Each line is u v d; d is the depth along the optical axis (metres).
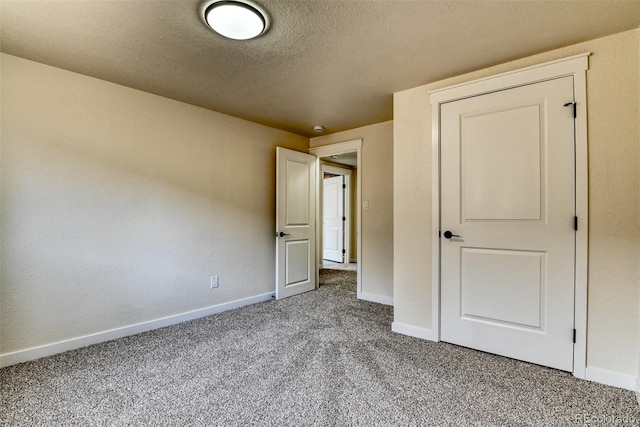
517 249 2.24
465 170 2.46
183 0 1.59
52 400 1.76
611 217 1.93
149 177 2.86
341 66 2.32
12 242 2.19
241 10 1.65
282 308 3.53
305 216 4.31
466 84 2.44
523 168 2.22
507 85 2.27
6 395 1.80
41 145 2.30
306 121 3.74
